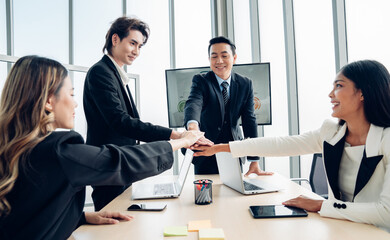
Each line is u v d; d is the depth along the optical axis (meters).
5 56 2.57
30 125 0.73
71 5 3.53
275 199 1.23
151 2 3.74
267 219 0.97
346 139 1.19
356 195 1.06
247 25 3.66
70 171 0.73
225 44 1.98
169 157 1.03
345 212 0.94
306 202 1.07
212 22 3.71
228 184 1.49
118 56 1.78
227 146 1.48
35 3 3.43
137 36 1.77
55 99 0.80
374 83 1.08
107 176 0.81
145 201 1.26
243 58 3.67
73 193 0.75
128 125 1.52
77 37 3.57
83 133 3.37
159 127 1.53
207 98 2.04
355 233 0.83
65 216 0.75
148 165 0.94
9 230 0.67
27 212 0.68
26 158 0.69
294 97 3.47
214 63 1.99
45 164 0.70
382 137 1.05
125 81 1.83
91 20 3.60
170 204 1.20
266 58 3.60
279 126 3.58
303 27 3.46
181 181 1.45
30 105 0.73
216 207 1.13
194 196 1.32
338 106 1.17
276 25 3.57
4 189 0.66
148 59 3.75
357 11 3.23
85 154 0.78
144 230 0.91
